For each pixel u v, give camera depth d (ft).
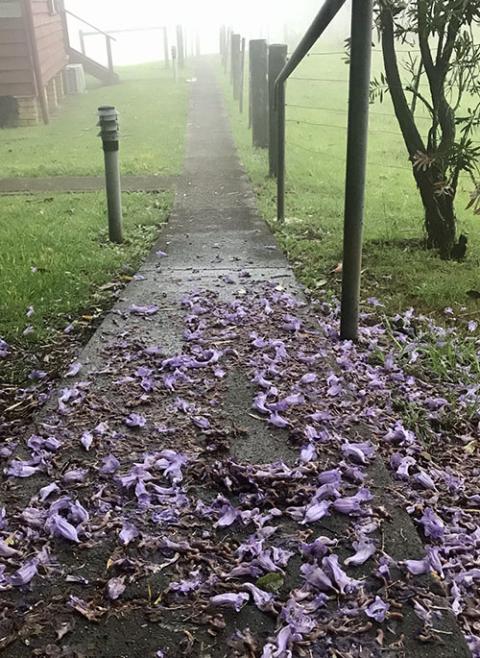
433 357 9.19
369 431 7.39
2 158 27.53
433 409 8.21
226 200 19.26
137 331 10.12
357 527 5.79
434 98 13.28
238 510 5.92
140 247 14.78
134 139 30.35
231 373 8.68
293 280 12.41
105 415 7.70
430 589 5.14
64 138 32.60
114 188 14.83
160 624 4.84
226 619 4.88
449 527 6.07
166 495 6.23
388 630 4.76
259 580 5.17
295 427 7.36
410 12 13.10
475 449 7.45
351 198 9.14
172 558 5.46
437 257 13.71
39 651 4.63
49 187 22.15
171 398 8.08
